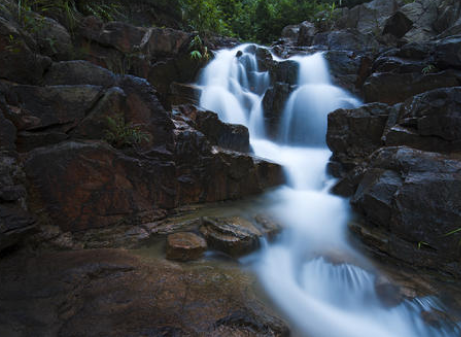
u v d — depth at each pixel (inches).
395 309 137.5
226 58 423.5
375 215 185.8
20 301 100.6
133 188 179.0
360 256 180.7
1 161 128.0
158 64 315.9
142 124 188.5
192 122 239.6
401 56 348.5
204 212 209.0
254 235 176.6
